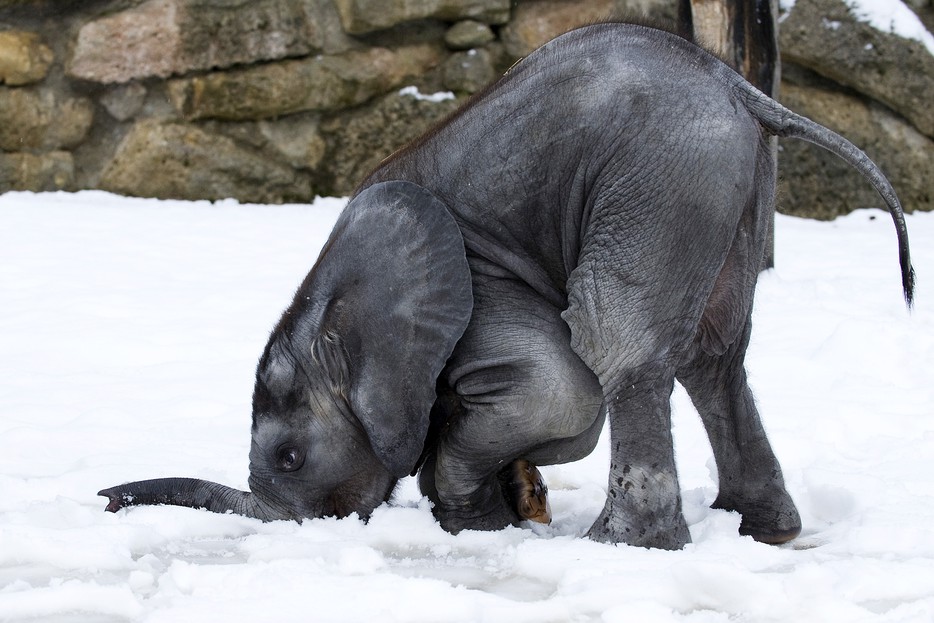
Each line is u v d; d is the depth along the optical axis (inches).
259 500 287.1
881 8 768.3
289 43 764.6
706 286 249.1
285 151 774.5
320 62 768.9
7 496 304.8
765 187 258.1
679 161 244.8
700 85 250.4
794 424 369.7
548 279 260.7
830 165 776.3
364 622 206.5
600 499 310.0
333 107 776.3
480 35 784.9
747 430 276.4
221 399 411.5
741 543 247.0
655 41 255.3
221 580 226.5
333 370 270.4
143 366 453.1
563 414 261.0
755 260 261.0
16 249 619.5
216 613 210.1
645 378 249.3
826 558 243.6
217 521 277.0
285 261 618.5
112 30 747.4
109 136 757.9
